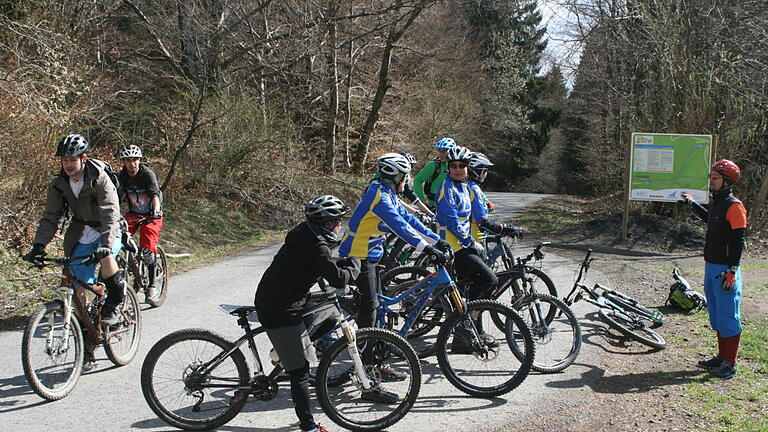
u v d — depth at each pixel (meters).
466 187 5.62
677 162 12.78
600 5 17.69
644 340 5.84
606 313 6.01
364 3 22.97
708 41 14.95
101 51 16.28
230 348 4.13
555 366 5.25
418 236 4.82
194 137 15.66
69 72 11.02
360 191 20.69
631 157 13.02
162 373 4.12
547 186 47.38
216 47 15.77
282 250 4.04
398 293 5.61
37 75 10.39
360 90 29.52
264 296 3.99
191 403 4.21
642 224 14.18
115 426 4.20
